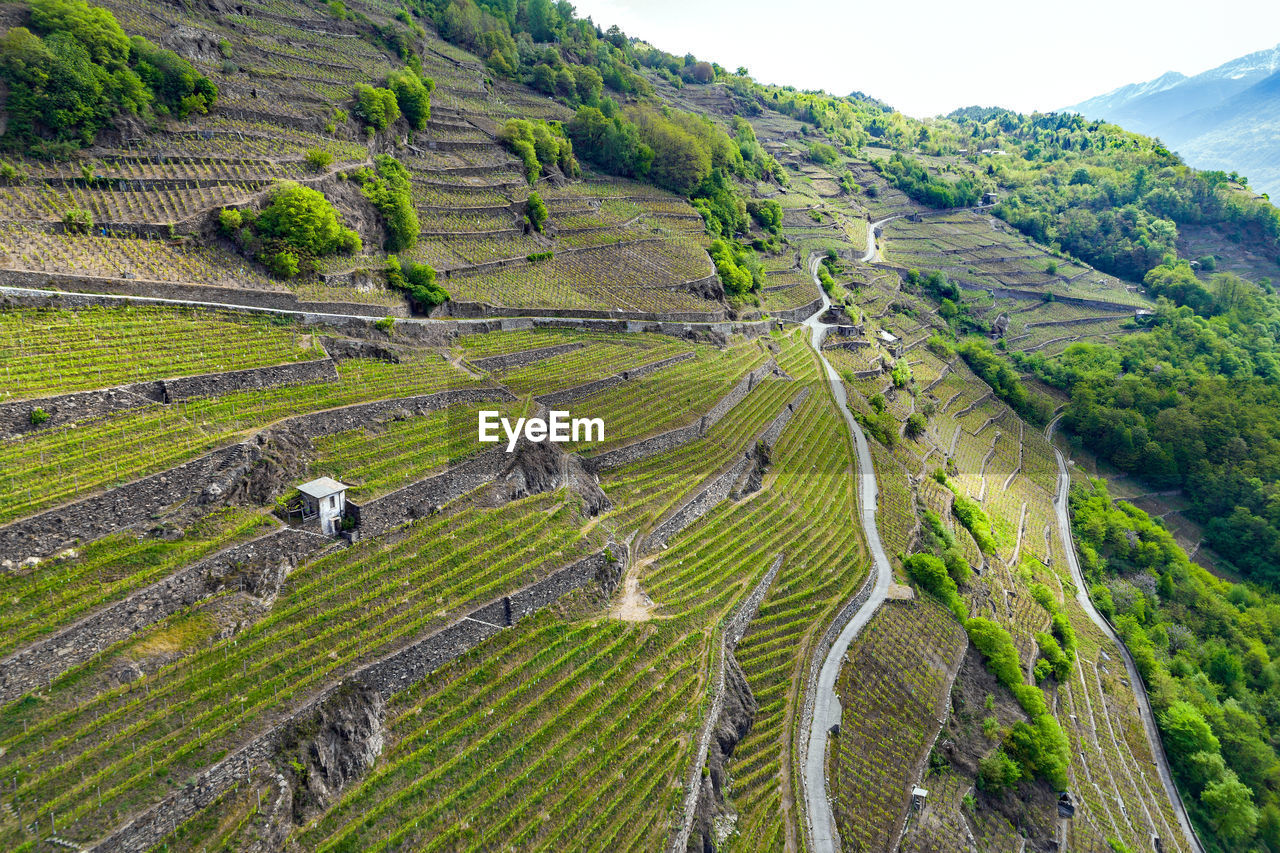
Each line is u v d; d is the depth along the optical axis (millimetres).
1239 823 68875
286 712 32375
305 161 75312
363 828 31734
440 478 47938
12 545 32312
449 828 33344
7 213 53438
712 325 96750
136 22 82562
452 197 95375
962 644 66312
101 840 25750
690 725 43375
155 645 33031
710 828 40500
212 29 96125
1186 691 84562
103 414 41344
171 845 27641
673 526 59844
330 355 55594
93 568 33875
